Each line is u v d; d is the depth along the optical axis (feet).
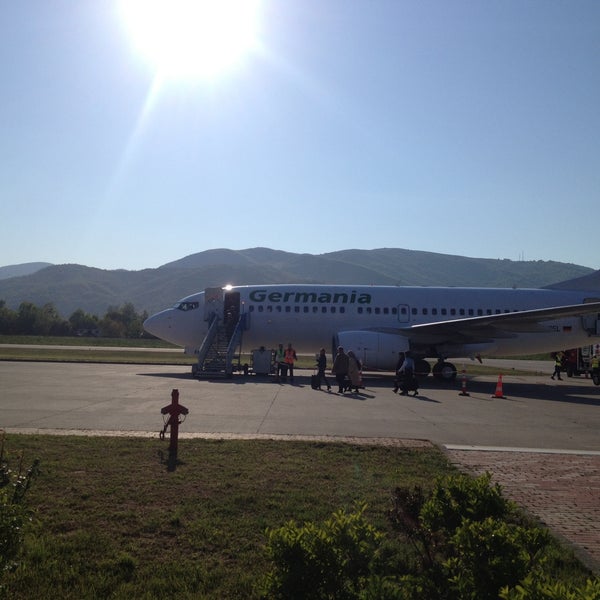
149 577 18.75
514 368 156.04
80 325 418.31
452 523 16.96
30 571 18.75
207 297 103.55
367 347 93.09
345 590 14.01
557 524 24.95
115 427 45.57
